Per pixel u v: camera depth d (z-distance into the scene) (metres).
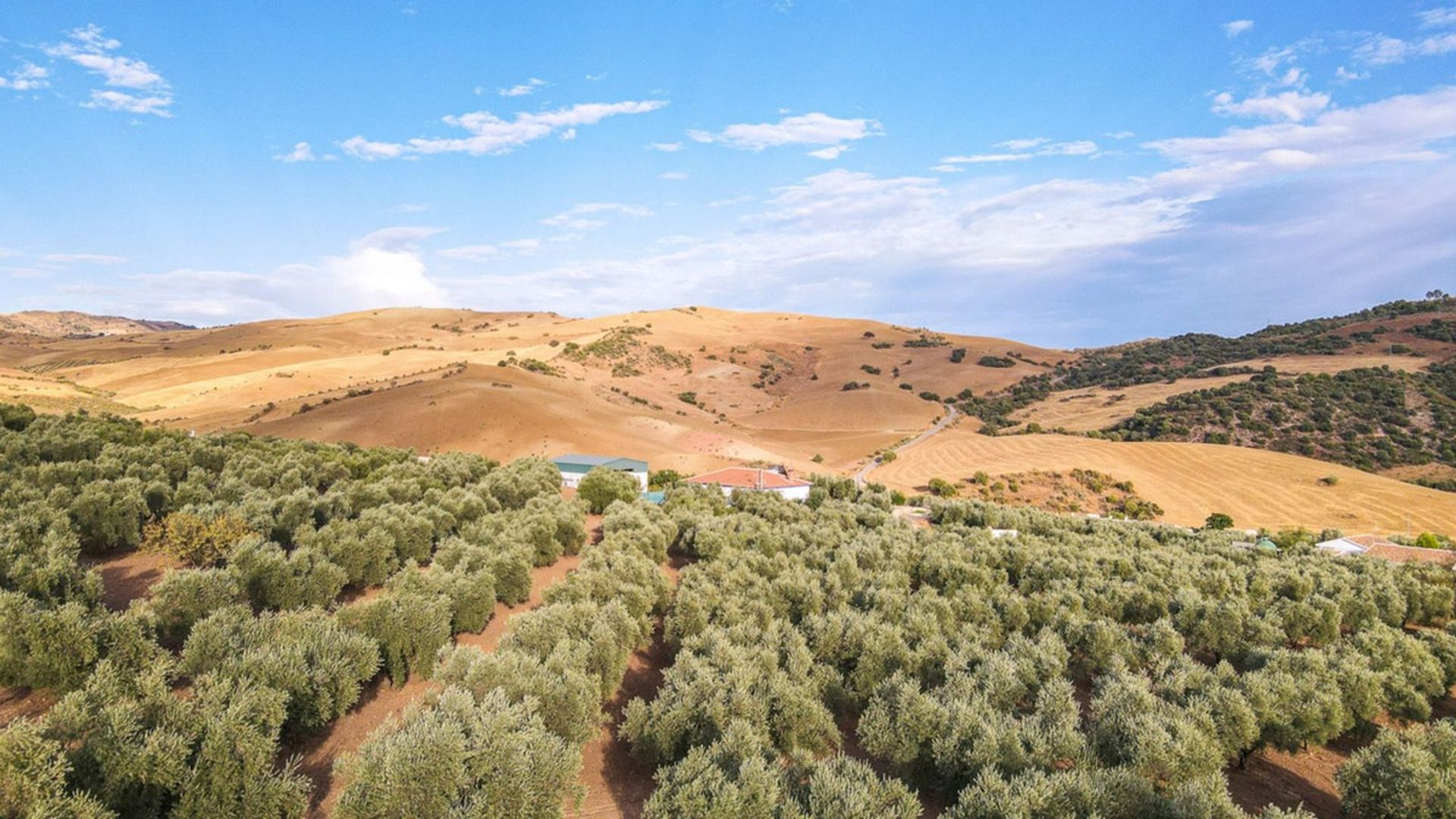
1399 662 25.16
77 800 11.68
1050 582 34.09
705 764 15.75
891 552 37.06
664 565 36.41
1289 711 21.55
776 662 21.78
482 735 14.71
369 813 13.07
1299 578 35.00
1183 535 51.66
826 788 15.00
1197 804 15.08
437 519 33.34
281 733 16.55
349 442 69.25
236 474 39.06
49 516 25.61
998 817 14.69
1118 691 21.19
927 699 19.02
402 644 20.03
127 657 16.69
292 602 23.09
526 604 28.23
